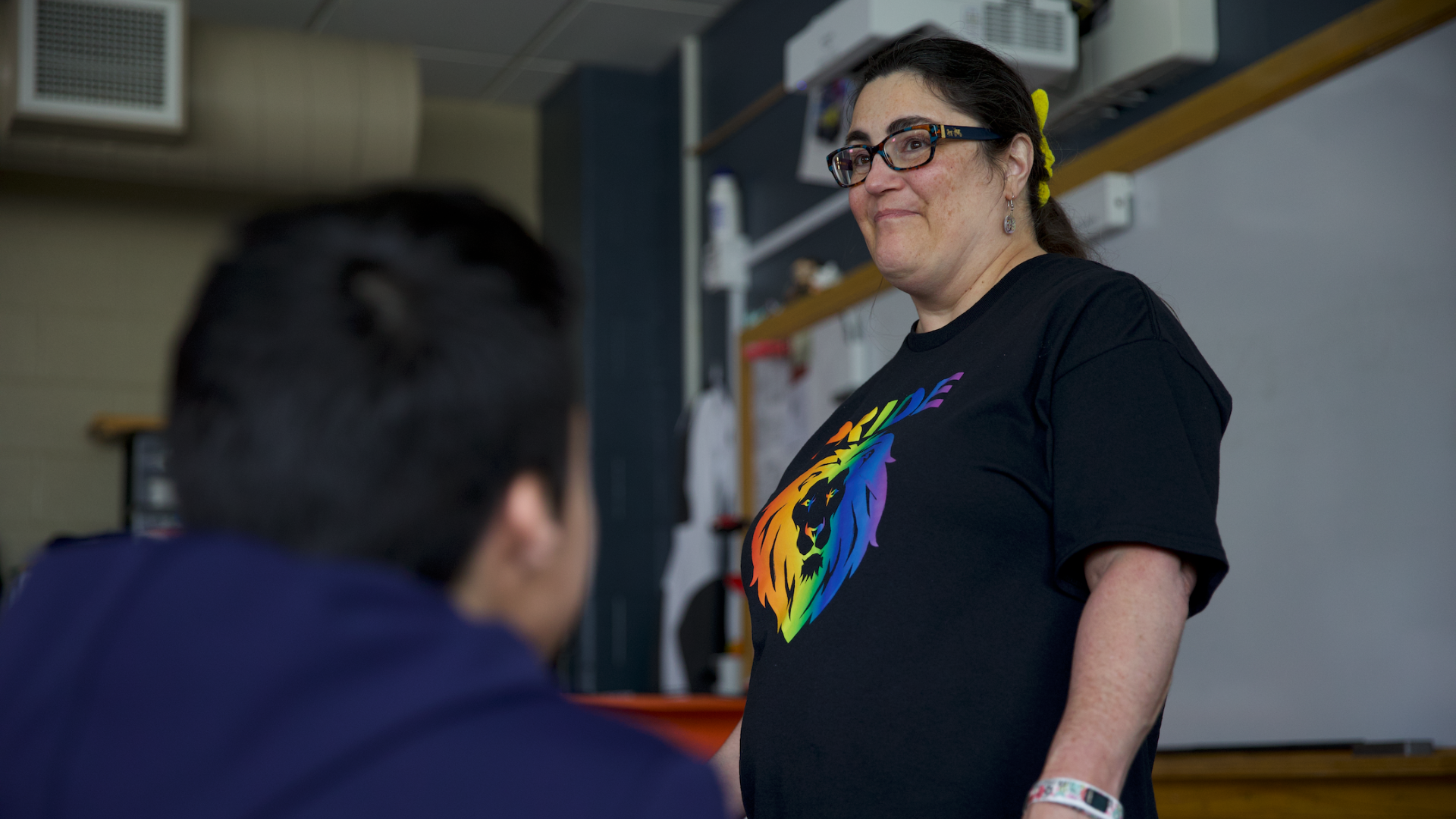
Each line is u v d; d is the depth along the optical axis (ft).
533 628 1.98
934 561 3.70
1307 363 8.00
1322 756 7.25
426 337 1.74
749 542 4.42
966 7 9.61
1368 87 7.68
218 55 14.43
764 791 3.89
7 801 1.61
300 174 14.97
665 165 17.33
